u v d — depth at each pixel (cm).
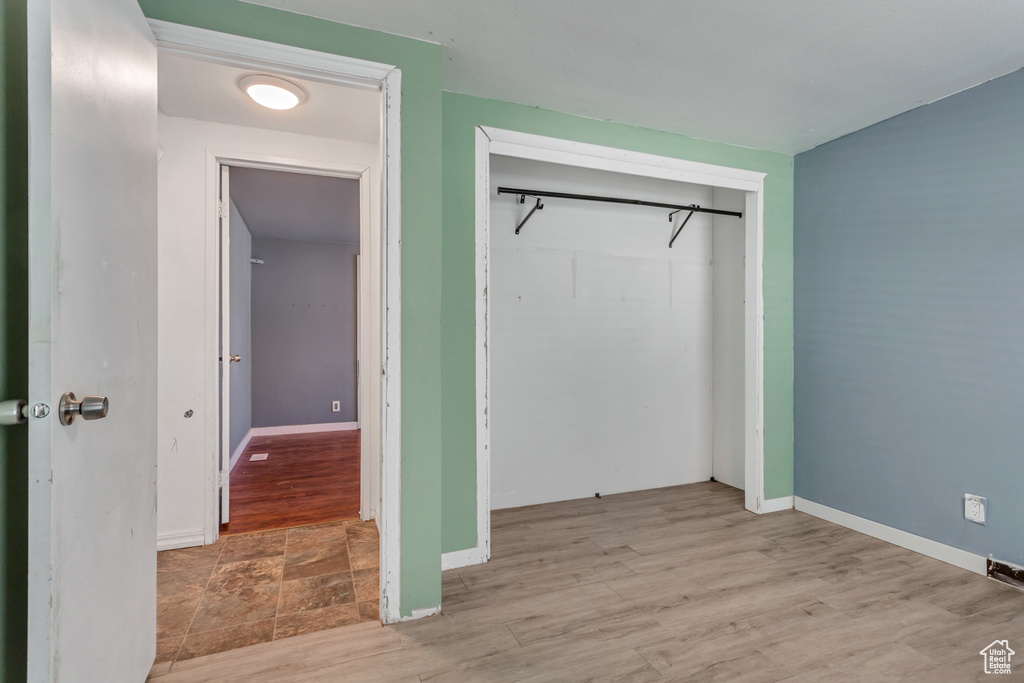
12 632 99
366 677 149
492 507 299
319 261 564
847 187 270
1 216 96
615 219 330
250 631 174
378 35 177
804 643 165
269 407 543
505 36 182
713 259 361
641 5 163
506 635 170
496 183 298
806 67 203
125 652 126
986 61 196
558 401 315
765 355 293
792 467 302
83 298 101
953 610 185
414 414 180
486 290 232
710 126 261
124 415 125
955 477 221
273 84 210
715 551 239
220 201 268
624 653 160
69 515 94
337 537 262
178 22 153
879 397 253
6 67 98
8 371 98
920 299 235
